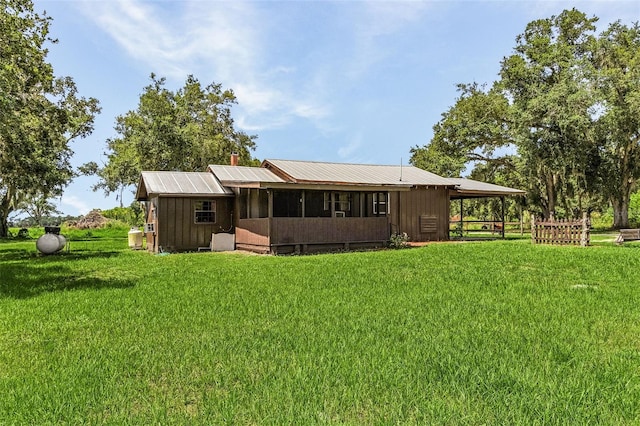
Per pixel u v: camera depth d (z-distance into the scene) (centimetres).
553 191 3136
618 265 921
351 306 555
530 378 305
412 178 1970
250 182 1456
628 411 256
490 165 3612
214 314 519
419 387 291
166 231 1675
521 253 1199
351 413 256
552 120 2702
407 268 941
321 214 1758
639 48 2811
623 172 2908
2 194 3312
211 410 259
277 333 428
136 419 250
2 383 311
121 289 723
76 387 299
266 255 1416
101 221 4094
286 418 247
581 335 419
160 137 3011
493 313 512
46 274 945
